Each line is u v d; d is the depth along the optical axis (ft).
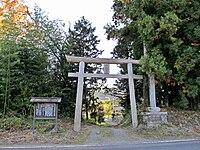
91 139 25.14
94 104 49.37
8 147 20.83
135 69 38.22
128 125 33.35
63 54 41.65
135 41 38.11
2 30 33.63
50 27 41.70
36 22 41.06
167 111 35.96
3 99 34.65
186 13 34.45
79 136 26.35
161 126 30.50
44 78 38.52
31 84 36.70
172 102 40.27
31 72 38.01
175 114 35.12
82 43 48.57
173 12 32.60
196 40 34.81
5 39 33.19
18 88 35.81
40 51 39.14
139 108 34.88
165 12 33.17
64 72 41.32
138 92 43.62
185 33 35.27
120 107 52.08
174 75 34.71
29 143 22.72
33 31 39.81
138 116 33.37
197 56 33.58
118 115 52.95
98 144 22.75
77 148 20.85
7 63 33.53
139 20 33.24
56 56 41.34
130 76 32.53
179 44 33.12
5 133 26.55
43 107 27.61
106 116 54.90
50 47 40.83
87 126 33.81
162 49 34.45
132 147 21.09
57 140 24.11
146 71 31.91
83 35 49.19
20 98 35.83
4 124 28.91
